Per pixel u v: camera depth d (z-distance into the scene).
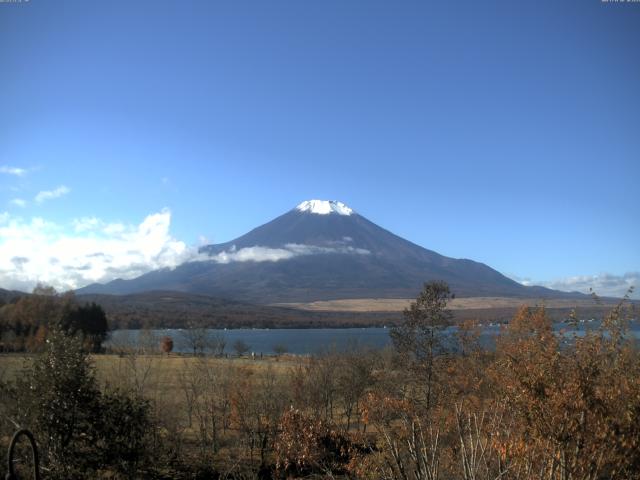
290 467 24.78
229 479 27.06
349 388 37.97
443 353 33.00
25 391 19.00
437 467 10.57
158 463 25.19
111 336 93.38
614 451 9.59
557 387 10.17
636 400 10.12
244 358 70.31
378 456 13.57
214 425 32.47
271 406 31.94
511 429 10.77
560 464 9.62
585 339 11.20
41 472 18.42
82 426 19.55
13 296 107.12
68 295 94.44
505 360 12.47
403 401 18.11
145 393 35.50
